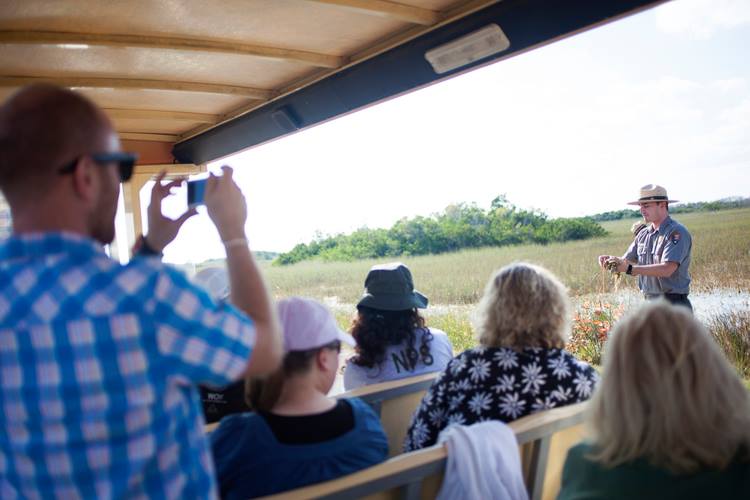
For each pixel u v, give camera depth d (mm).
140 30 3586
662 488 1446
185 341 1161
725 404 1458
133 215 6191
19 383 1133
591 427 1604
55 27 3453
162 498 1183
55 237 1167
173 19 3447
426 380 2680
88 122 1202
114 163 1253
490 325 2273
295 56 4047
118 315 1129
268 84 4766
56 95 1189
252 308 1302
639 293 6848
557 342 2268
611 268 5406
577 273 7883
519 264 2346
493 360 2215
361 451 1780
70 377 1117
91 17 3340
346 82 4176
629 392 1509
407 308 2943
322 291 11508
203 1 3211
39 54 3807
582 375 2238
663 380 1469
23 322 1131
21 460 1160
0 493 1210
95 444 1135
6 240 1213
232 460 1730
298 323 1815
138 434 1151
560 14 2896
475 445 1808
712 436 1440
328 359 1887
